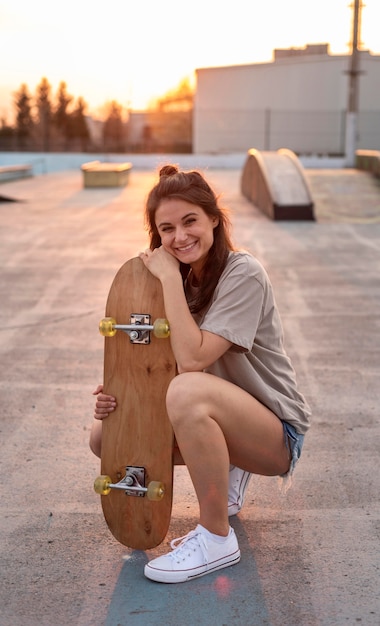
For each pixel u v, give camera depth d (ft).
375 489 10.07
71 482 10.39
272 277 25.04
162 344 7.70
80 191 58.49
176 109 176.14
